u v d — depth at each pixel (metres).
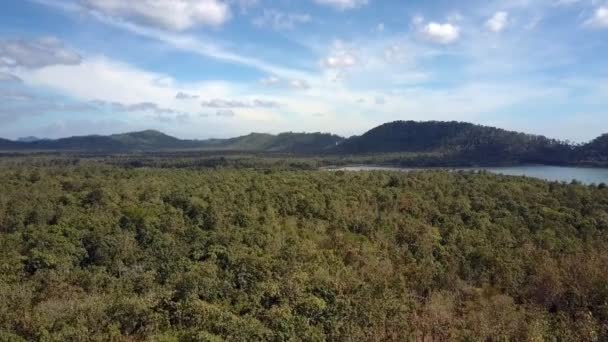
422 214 52.22
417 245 42.75
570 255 38.28
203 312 25.05
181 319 25.11
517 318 26.58
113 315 24.58
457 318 27.73
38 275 33.34
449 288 34.06
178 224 45.34
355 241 44.31
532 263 36.59
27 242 39.19
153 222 44.81
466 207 52.84
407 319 26.72
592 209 51.66
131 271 36.38
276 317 24.92
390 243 44.88
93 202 52.09
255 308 26.84
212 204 50.06
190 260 37.81
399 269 37.25
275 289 28.42
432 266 37.25
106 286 33.34
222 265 35.25
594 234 44.34
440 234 46.59
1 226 45.06
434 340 25.31
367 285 30.23
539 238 42.66
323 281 29.70
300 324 24.25
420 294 33.16
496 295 31.94
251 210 50.53
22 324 24.05
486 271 36.78
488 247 41.03
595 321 26.44
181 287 28.56
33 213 46.81
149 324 24.48
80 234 40.84
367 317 25.53
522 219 48.69
